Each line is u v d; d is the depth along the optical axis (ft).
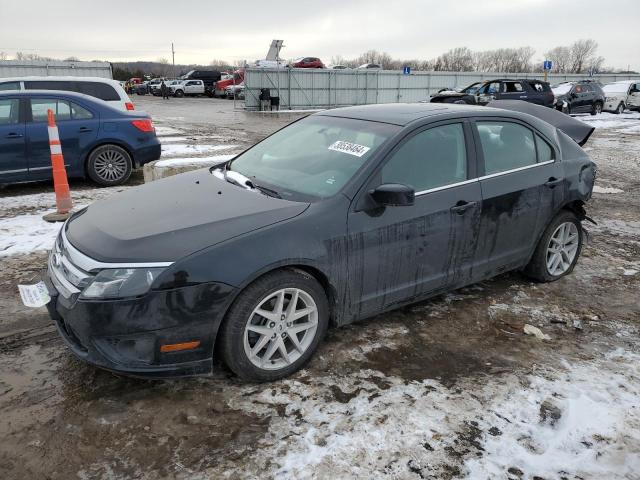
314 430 8.95
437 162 12.27
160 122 65.98
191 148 39.47
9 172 25.61
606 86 94.58
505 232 13.56
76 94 27.22
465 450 8.61
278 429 8.97
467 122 13.04
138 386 10.09
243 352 9.70
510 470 8.24
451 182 12.39
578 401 9.94
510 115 14.14
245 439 8.73
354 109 14.23
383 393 10.02
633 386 10.50
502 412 9.58
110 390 9.97
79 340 9.43
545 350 11.85
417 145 12.03
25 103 25.80
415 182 11.78
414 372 10.77
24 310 13.20
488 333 12.53
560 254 15.56
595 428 9.22
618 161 39.14
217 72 151.53
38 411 9.34
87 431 8.86
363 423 9.14
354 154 11.73
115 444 8.57
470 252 12.91
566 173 14.97
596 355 11.71
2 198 24.75
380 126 12.40
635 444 8.88
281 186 11.79
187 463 8.20
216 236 9.50
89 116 27.30
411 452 8.51
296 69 96.84
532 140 14.48
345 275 10.75
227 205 10.69
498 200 13.08
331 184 11.22
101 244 9.54
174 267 8.92
